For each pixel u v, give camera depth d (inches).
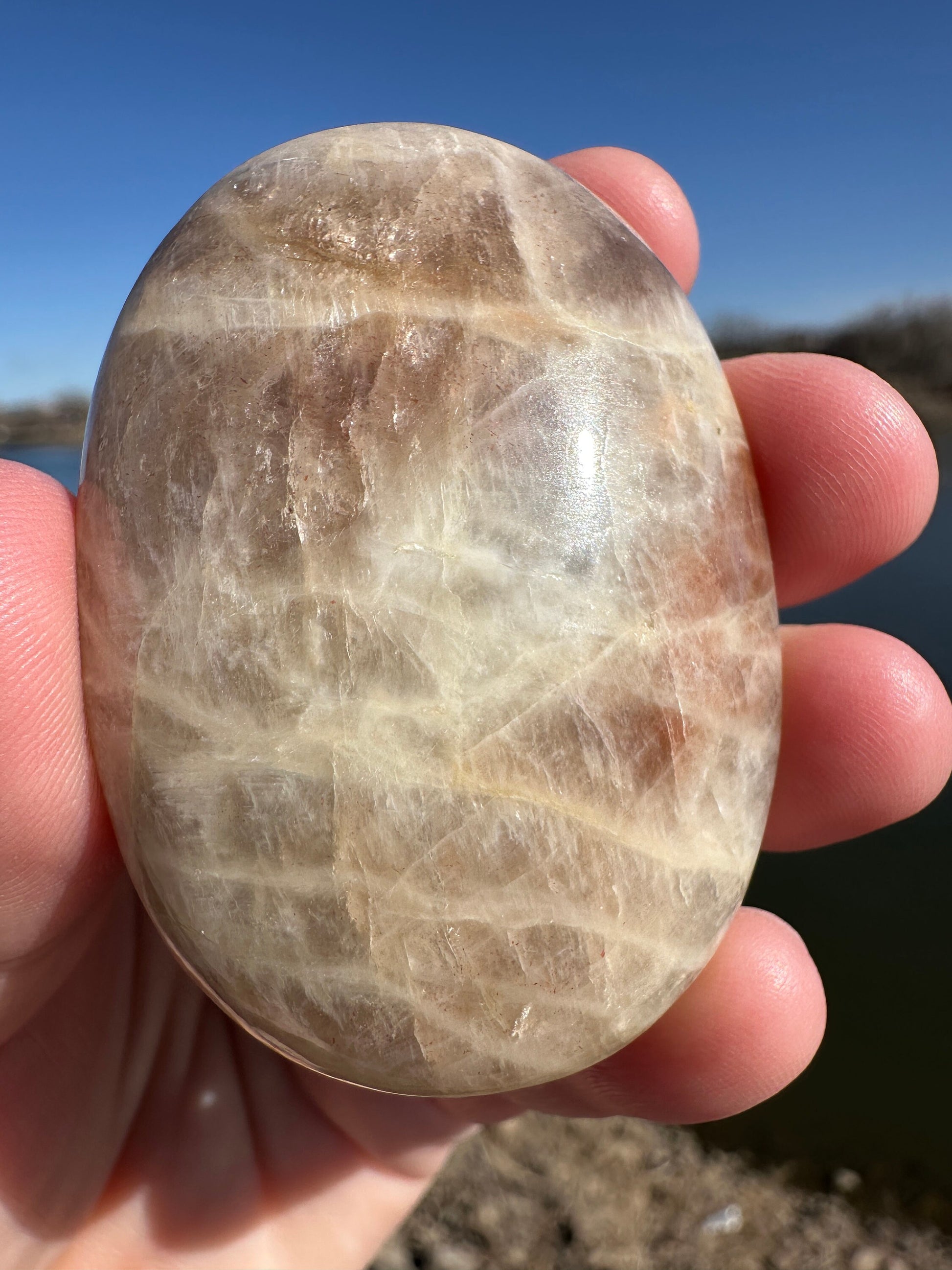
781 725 2.5
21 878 2.0
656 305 1.9
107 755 1.8
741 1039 2.4
